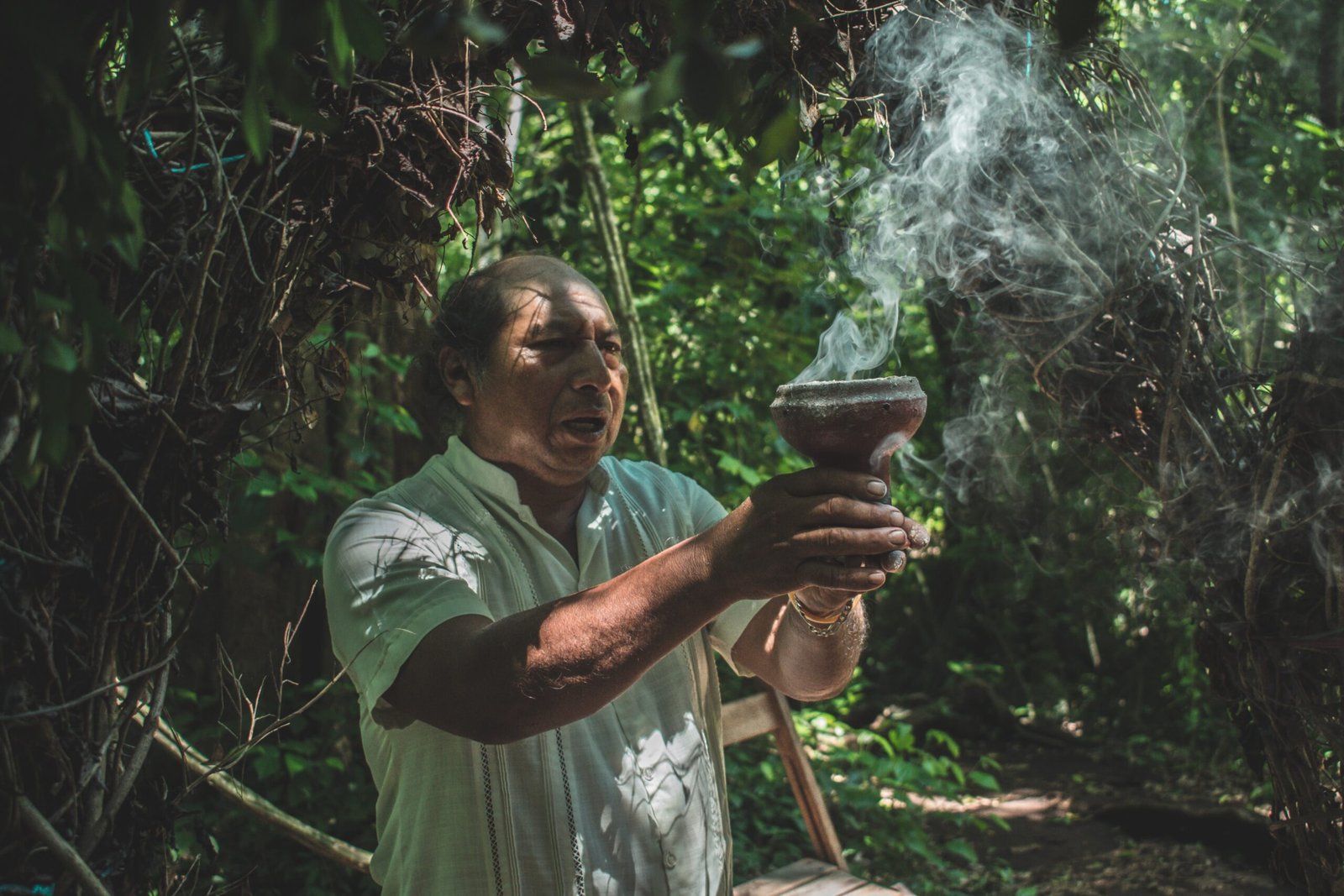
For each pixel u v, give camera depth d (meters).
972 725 7.12
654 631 1.17
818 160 1.70
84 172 0.87
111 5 0.96
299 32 0.88
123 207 0.91
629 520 1.74
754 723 3.09
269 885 3.43
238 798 2.29
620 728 1.58
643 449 4.61
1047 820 5.53
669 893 1.54
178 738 1.43
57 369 0.85
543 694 1.20
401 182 1.44
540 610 1.24
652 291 5.03
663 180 5.21
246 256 1.35
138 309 1.30
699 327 4.99
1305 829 1.63
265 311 1.38
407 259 1.57
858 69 1.67
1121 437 1.72
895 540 1.08
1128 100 1.72
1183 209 1.65
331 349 1.60
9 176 0.88
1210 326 1.67
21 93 0.84
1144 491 1.77
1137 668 7.25
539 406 1.58
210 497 1.34
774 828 4.18
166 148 1.30
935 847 4.94
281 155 1.38
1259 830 4.91
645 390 4.02
